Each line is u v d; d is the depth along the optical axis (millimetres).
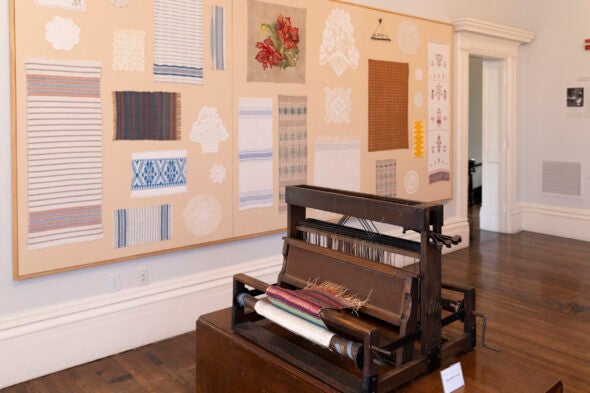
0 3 2611
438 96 5117
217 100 3420
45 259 2809
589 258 5191
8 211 2713
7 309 2754
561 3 5957
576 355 3064
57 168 2805
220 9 3381
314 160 4062
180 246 3338
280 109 3787
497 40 5828
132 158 3070
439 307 1746
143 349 3172
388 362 1775
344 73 4207
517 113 6355
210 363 2113
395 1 4684
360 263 1890
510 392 1632
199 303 3459
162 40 3127
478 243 5832
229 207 3562
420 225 1689
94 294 3041
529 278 4551
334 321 1659
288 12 3764
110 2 2910
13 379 2754
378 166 4586
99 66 2898
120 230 3064
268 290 1929
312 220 2207
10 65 2641
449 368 1641
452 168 5402
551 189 6223
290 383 1728
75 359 2951
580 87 5887
